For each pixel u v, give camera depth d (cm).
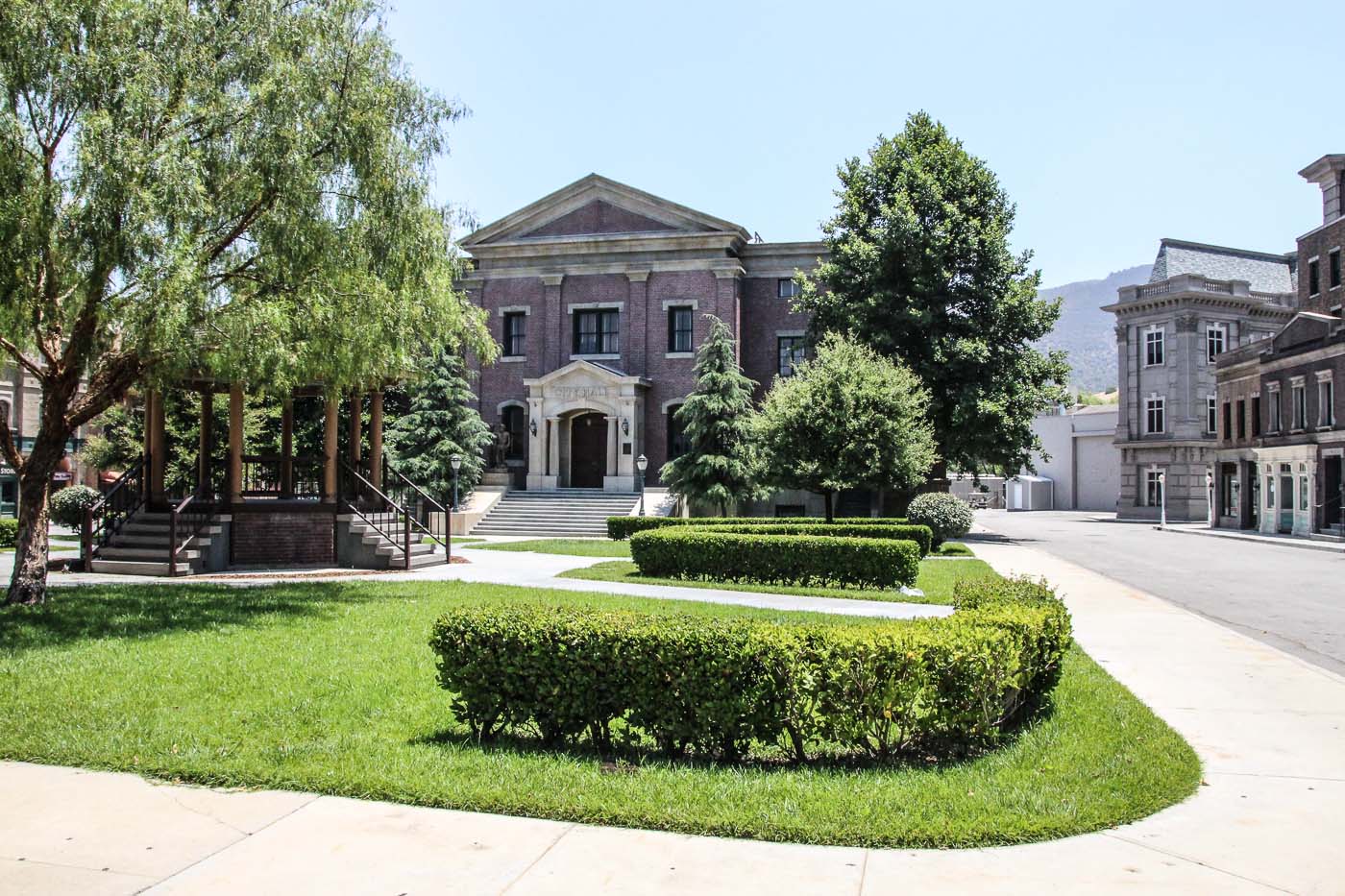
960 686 655
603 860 488
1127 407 6019
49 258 1155
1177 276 5759
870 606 1452
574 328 4309
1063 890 454
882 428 2461
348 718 752
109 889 453
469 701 703
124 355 1338
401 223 1370
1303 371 3947
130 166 1118
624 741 686
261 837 518
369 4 1420
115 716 747
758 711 639
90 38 1171
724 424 3481
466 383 3834
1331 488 3734
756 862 484
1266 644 1199
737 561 1798
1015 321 3631
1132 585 2008
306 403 3606
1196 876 473
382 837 518
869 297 3578
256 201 1277
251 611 1284
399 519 2173
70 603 1302
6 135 1100
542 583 1719
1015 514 6956
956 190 3744
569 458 4191
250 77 1308
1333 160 4397
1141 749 683
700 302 4162
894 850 502
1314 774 646
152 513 1953
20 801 573
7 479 4128
